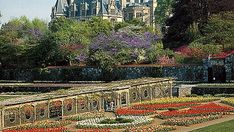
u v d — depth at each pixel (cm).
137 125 4266
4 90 9200
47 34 11256
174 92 7362
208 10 11338
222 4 11238
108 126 4225
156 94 7062
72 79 10419
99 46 10300
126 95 6172
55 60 10888
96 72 10138
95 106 5616
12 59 11288
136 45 10269
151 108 5541
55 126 4412
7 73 11312
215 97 6569
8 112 4422
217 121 4356
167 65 9288
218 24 10006
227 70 8550
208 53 9131
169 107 5531
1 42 11412
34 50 11019
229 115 4731
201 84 7975
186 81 8925
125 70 9756
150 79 7300
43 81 10575
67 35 11312
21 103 4572
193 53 9375
